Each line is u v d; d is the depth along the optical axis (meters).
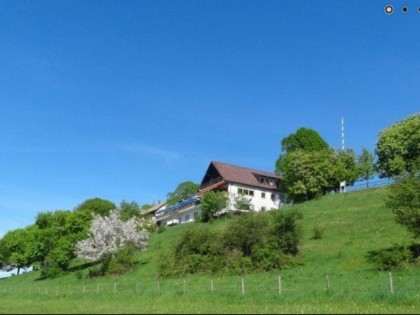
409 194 45.69
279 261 51.66
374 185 89.31
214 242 59.12
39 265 88.38
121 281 60.00
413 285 34.16
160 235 90.62
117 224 72.31
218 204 89.44
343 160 101.00
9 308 25.66
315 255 53.28
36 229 91.69
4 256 108.69
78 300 38.09
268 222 57.06
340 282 39.31
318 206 80.62
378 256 46.47
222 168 109.12
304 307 25.11
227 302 31.28
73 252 80.75
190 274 57.00
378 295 29.67
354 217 67.25
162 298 36.47
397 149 95.12
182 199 125.94
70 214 87.31
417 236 45.34
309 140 115.81
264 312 21.34
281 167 109.19
